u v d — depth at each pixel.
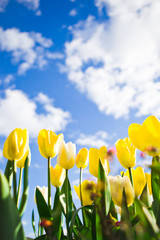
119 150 0.44
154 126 0.35
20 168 0.42
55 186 0.51
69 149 0.44
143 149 0.36
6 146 0.38
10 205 0.21
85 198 0.49
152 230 0.22
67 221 0.41
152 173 0.35
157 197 0.34
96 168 0.48
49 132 0.44
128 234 0.28
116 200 0.37
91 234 0.36
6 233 0.20
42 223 0.30
